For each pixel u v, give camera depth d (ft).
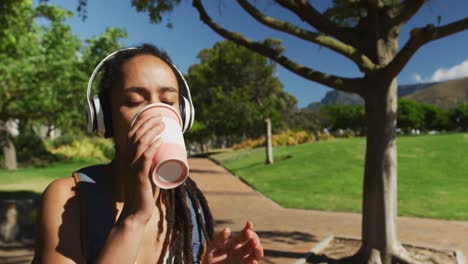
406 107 203.21
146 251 3.99
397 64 17.79
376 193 20.04
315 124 196.95
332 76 19.89
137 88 3.70
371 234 20.24
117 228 3.20
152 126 3.27
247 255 4.12
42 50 67.56
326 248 25.07
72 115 83.35
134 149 3.22
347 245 25.59
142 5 24.12
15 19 33.88
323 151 81.05
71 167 85.15
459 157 64.08
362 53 20.26
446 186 50.98
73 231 3.64
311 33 18.95
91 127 4.21
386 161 19.92
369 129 20.18
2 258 22.38
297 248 26.00
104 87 4.13
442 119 216.54
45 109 75.46
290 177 65.00
